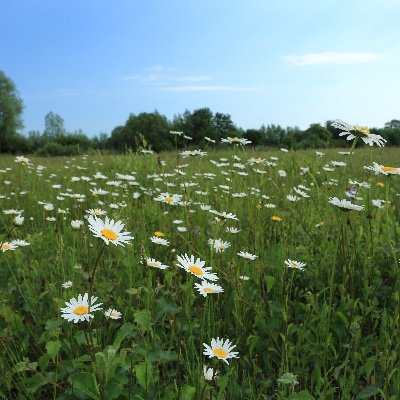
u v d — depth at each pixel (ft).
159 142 171.12
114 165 28.94
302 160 25.86
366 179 20.02
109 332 8.20
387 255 11.05
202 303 9.77
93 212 12.84
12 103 252.01
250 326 9.02
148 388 6.31
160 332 8.43
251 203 14.94
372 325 9.35
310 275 10.74
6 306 8.40
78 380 5.86
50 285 9.36
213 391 6.15
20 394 6.56
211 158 35.70
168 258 11.76
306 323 8.66
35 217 17.37
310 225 13.73
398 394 6.95
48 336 7.66
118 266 11.23
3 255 11.10
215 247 10.57
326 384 6.89
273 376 7.73
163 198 13.67
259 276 10.16
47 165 36.76
